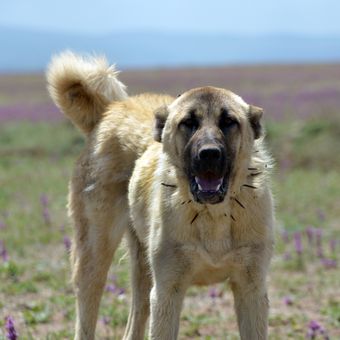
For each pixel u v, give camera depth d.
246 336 8.91
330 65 143.25
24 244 18.20
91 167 11.23
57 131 43.38
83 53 12.16
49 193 25.88
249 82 82.81
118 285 14.42
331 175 29.38
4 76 163.38
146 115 11.09
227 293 14.24
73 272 11.36
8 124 48.50
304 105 48.12
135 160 10.73
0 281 14.85
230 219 8.66
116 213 10.97
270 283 15.02
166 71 129.25
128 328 10.96
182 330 11.81
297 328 11.81
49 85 12.02
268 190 9.01
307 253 17.30
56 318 12.52
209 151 8.20
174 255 8.85
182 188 8.75
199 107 8.76
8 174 30.80
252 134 9.06
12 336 9.61
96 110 11.91
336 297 13.88
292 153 33.25
